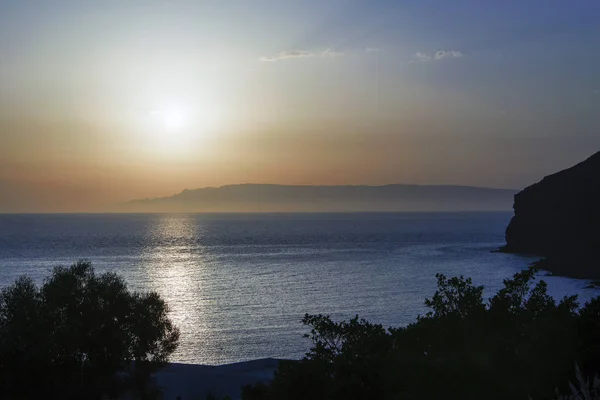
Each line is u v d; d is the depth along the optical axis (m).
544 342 18.94
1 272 127.44
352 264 139.00
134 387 33.38
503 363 18.70
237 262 147.38
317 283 104.44
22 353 30.12
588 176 153.12
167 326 34.94
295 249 190.88
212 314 74.12
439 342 21.41
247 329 64.69
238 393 34.31
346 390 18.48
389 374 18.89
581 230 148.25
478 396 18.11
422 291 92.81
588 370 17.81
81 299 32.69
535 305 21.91
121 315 32.97
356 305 79.94
